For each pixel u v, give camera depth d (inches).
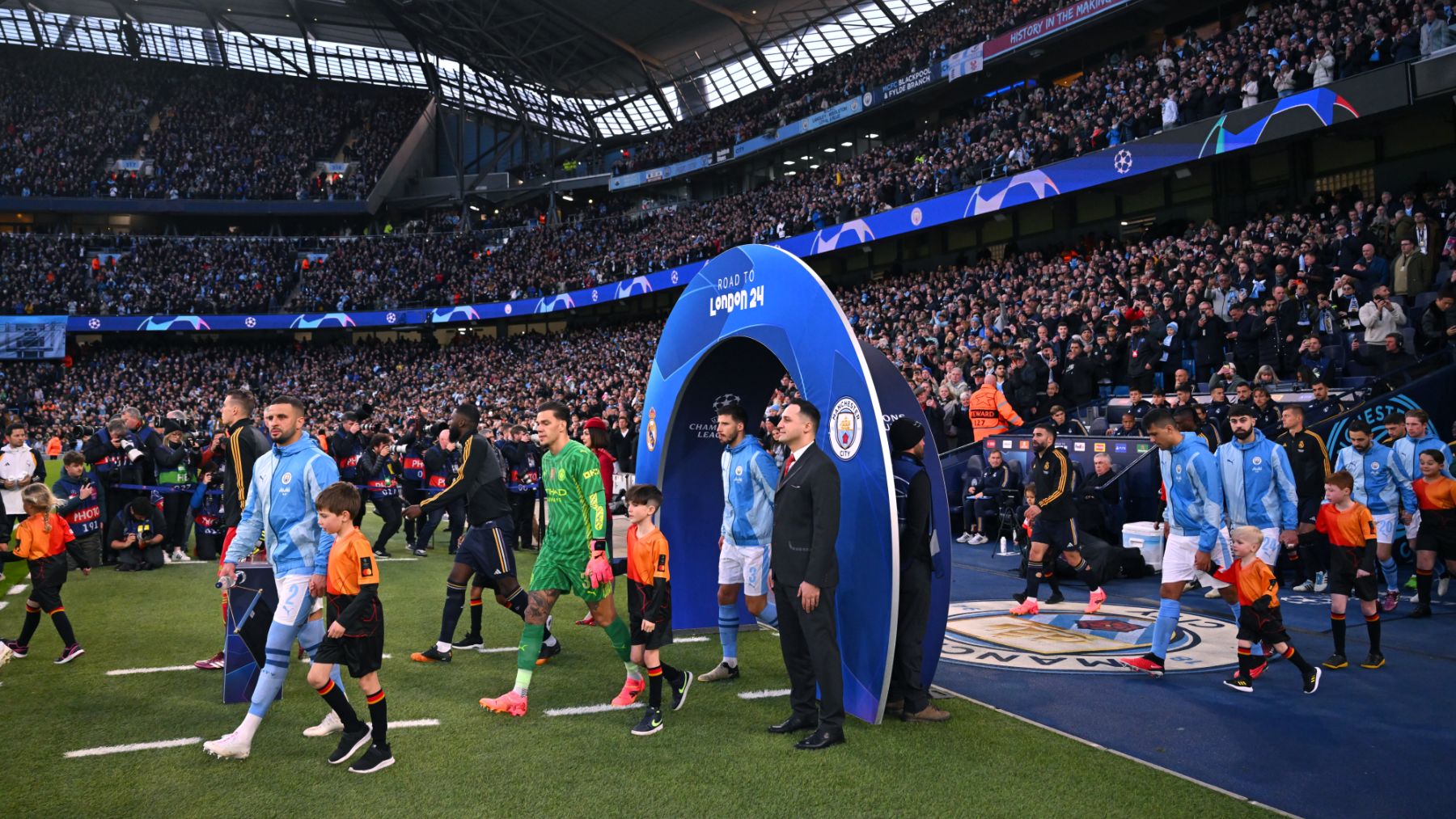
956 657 259.8
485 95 1904.5
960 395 595.8
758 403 302.2
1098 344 590.6
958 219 929.5
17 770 170.2
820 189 1258.0
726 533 240.4
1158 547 402.3
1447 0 583.2
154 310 1744.6
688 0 1366.9
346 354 1835.6
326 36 1877.5
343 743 176.1
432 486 480.7
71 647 254.4
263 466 195.2
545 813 151.4
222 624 301.7
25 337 1684.3
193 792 160.6
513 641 283.9
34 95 1989.4
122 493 433.1
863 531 208.2
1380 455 320.8
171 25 1926.7
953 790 161.8
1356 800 157.8
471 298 1683.1
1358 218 587.8
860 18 1400.1
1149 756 179.8
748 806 154.6
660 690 199.9
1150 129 764.6
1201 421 403.9
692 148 1553.9
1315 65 633.0
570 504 211.3
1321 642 275.0
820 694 187.3
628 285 1421.0
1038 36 991.6
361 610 170.7
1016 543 469.4
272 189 1994.3
